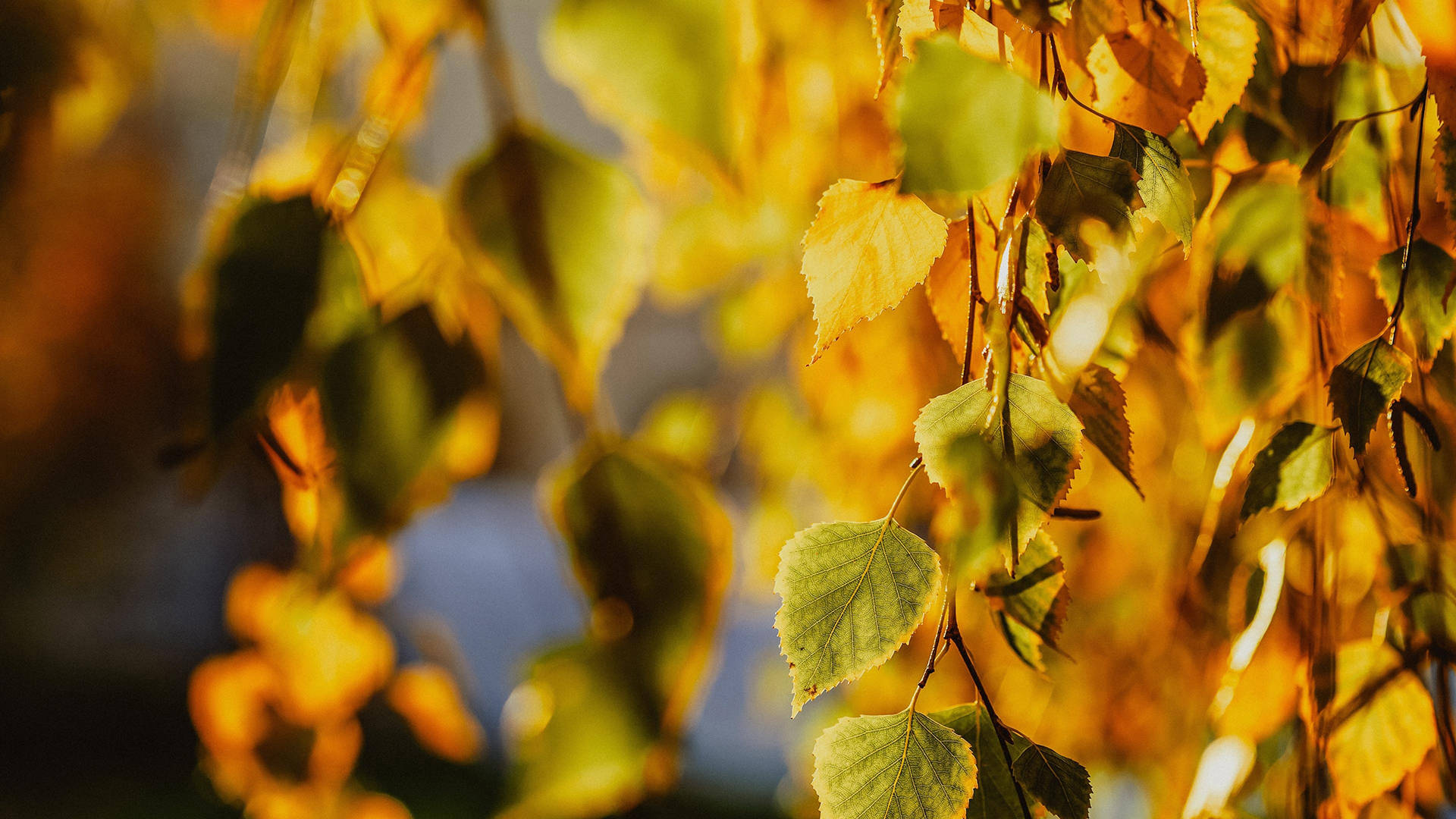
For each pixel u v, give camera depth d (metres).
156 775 6.20
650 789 0.99
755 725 6.32
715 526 0.98
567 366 0.96
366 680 1.10
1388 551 0.97
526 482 9.28
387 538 0.98
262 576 1.09
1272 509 0.96
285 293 0.96
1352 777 0.96
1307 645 0.98
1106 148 1.00
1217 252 0.99
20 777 6.07
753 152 1.00
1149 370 1.26
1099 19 0.93
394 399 0.97
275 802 1.09
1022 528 0.88
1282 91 0.98
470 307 1.00
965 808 0.89
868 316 0.90
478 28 0.97
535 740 0.98
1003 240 0.90
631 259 0.96
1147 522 1.37
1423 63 0.97
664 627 0.98
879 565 0.89
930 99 0.88
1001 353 0.88
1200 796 0.99
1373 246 1.01
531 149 0.96
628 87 0.96
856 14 1.41
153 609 7.17
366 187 0.98
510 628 6.73
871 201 0.90
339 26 1.06
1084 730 1.46
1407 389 0.96
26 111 1.04
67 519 6.45
